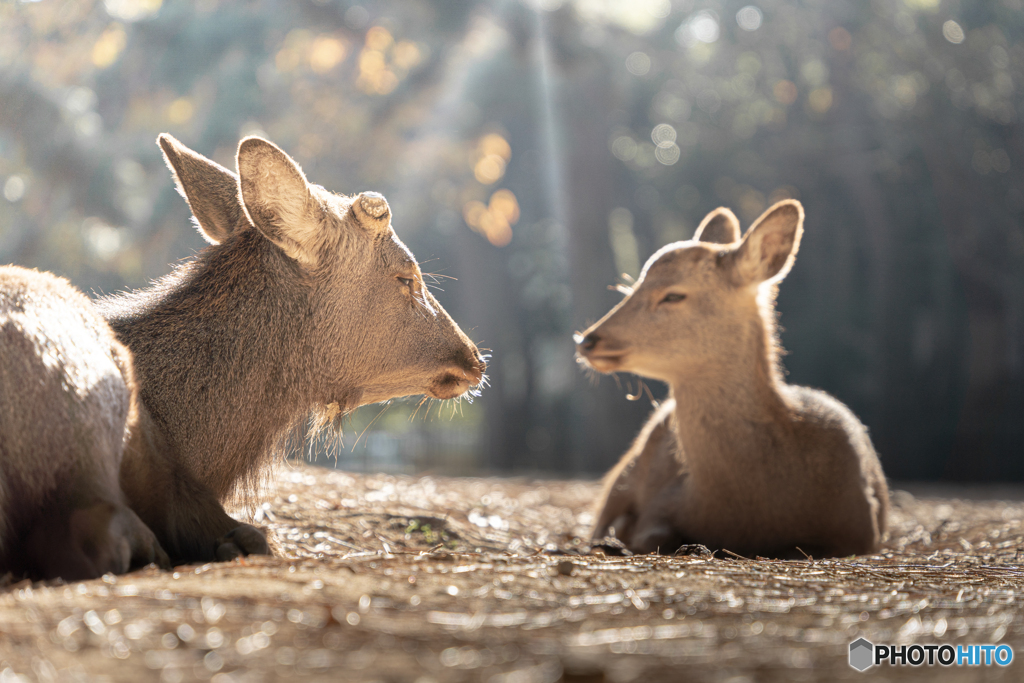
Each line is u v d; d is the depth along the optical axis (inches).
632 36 1999.3
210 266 291.1
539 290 2405.3
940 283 2070.6
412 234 2129.7
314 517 384.8
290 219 281.3
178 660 138.0
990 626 176.7
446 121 1808.6
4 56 1514.5
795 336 2122.3
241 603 170.7
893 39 1863.9
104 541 207.8
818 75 2116.1
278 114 1685.5
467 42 1761.8
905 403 1984.5
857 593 218.4
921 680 138.7
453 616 169.3
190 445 273.1
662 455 434.6
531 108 1881.2
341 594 181.5
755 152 2181.3
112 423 223.9
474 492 697.6
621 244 2415.1
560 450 2289.6
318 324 291.3
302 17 1631.4
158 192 1619.1
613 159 2084.2
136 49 1614.2
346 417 315.0
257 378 283.4
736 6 2041.1
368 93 1713.8
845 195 2148.1
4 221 1563.7
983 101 1859.0
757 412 384.2
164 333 277.1
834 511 379.6
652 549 381.7
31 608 166.1
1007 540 428.8
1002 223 1845.5
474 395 336.2
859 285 2148.1
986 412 1827.0
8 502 205.6
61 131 1505.9
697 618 177.8
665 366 391.9
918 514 644.1
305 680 130.5
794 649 153.8
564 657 143.5
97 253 1648.6
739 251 387.5
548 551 360.8
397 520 399.5
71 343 221.0
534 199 2260.1
